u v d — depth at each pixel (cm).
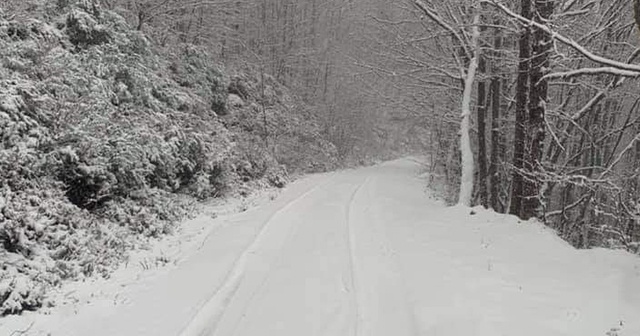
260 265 934
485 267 861
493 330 582
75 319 651
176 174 1452
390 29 2047
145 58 1620
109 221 1053
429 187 2866
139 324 642
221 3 2695
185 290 775
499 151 1995
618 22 1612
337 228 1284
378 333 639
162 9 2198
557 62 1362
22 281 698
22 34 1151
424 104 2291
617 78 1420
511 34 1706
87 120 1056
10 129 893
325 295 777
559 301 679
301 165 3119
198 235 1160
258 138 2603
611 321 603
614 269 844
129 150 1107
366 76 2445
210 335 629
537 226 1185
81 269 817
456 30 1769
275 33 3819
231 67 3097
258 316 693
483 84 1888
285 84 4056
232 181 1802
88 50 1312
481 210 1394
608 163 1886
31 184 910
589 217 1978
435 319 655
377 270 909
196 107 1870
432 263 912
